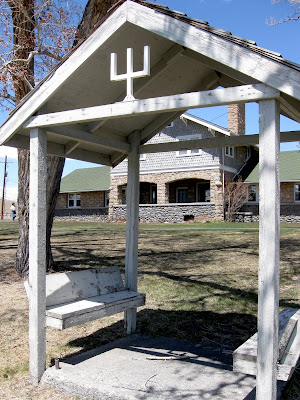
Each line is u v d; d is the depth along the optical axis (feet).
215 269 26.63
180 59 12.30
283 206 71.00
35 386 11.19
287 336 9.73
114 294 14.28
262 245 8.29
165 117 14.62
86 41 10.32
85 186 95.25
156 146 14.80
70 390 10.66
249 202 73.36
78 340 14.61
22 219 23.90
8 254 31.65
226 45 8.49
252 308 18.03
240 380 10.69
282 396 10.02
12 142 12.64
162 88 13.79
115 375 11.06
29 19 23.21
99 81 11.96
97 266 27.14
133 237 15.21
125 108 9.86
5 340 14.60
